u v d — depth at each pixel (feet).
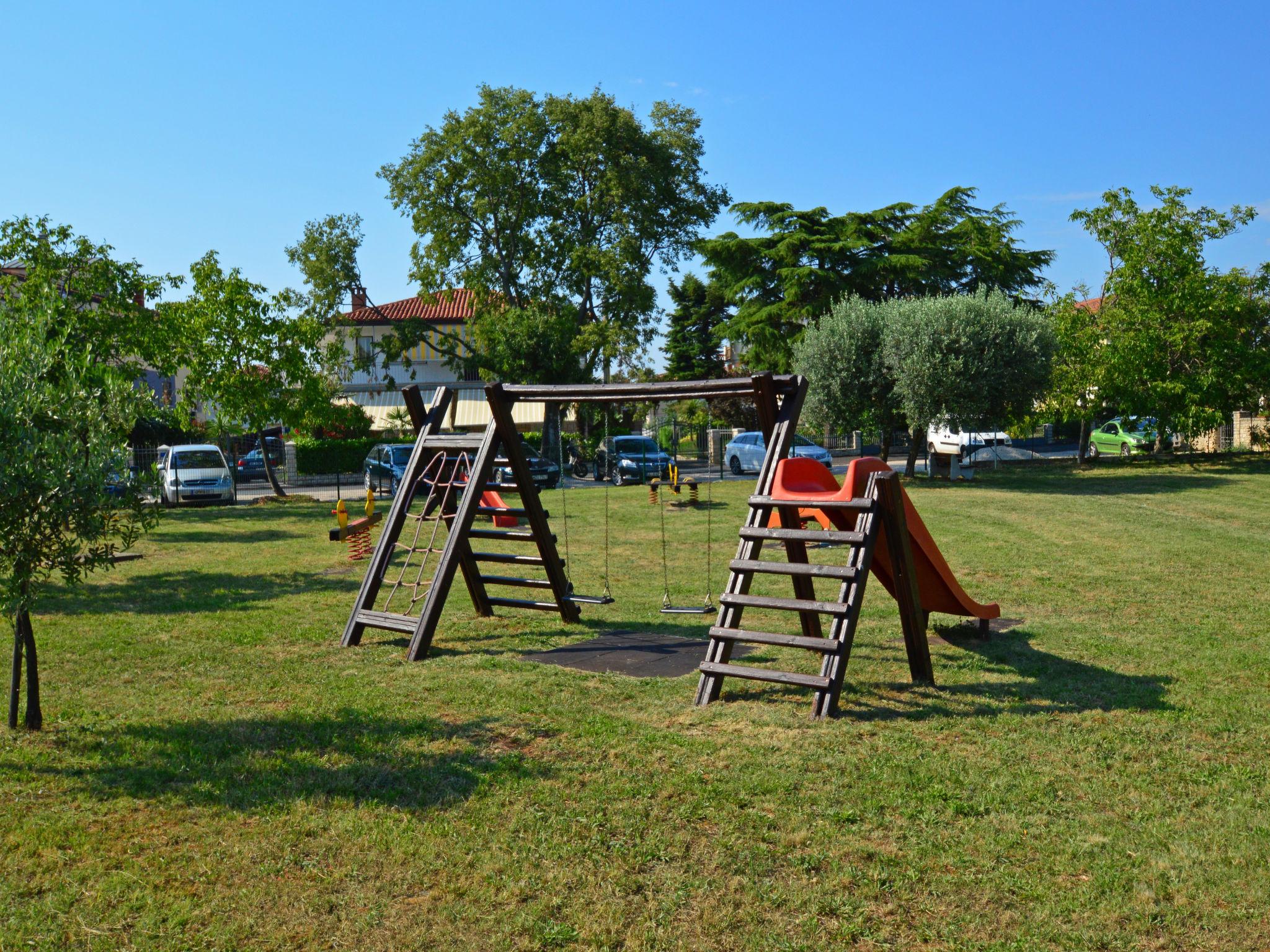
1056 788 17.39
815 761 18.66
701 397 28.04
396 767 18.40
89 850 15.10
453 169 146.92
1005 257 152.15
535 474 94.89
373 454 102.32
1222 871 14.24
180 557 51.75
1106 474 96.02
